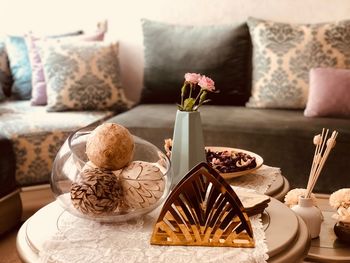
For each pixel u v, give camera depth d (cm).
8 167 221
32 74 304
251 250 102
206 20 315
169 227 107
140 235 110
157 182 114
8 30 346
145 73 304
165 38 299
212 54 289
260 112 267
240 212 107
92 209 109
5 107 290
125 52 335
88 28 337
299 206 143
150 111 273
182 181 107
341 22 278
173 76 294
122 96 294
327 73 257
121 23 332
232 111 269
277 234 111
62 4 338
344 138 216
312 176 144
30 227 116
